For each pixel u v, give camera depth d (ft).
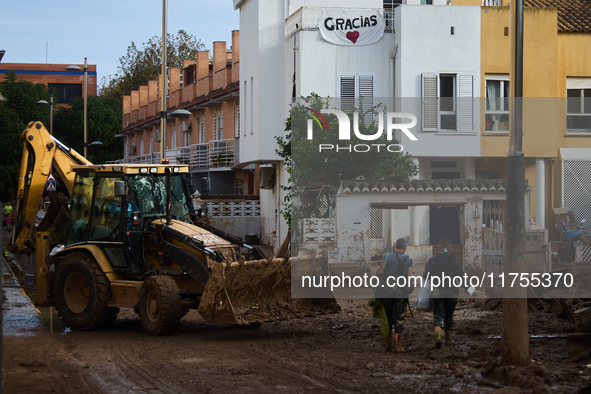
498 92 69.77
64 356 28.86
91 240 38.27
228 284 32.60
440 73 68.74
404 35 68.64
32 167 43.55
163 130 73.97
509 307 24.62
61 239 42.32
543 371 23.25
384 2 77.56
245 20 85.35
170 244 36.42
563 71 73.05
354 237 45.85
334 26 70.74
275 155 80.07
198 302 35.99
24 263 75.25
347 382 24.11
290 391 22.94
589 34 73.20
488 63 69.21
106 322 37.06
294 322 39.09
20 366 26.78
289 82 76.43
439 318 29.32
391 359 27.86
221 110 124.57
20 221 43.88
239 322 32.60
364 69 71.05
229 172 125.90
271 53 79.41
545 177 59.88
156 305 34.86
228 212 104.63
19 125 165.17
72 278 38.29
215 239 36.99
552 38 70.28
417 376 24.63
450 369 25.34
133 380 24.61
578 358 25.82
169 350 30.76
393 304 29.84
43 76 234.38
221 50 124.88
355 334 34.60
